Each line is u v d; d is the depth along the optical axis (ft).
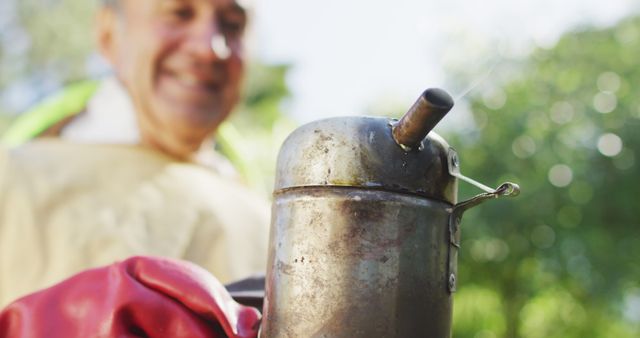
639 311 23.67
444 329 2.08
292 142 2.12
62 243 4.05
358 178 2.00
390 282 1.99
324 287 2.00
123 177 4.35
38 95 29.35
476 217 19.79
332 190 2.02
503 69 19.31
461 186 19.17
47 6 29.35
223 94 4.59
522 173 20.15
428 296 2.03
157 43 4.37
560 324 23.71
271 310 2.10
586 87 20.43
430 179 2.05
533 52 19.63
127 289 2.35
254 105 23.38
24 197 4.13
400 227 2.01
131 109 4.72
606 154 20.17
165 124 4.46
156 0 4.40
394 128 2.03
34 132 5.07
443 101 1.89
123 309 2.31
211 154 5.13
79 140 4.68
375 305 1.98
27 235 4.07
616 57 20.74
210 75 4.45
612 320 23.18
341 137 2.03
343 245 2.00
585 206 20.03
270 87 23.79
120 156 4.44
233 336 2.32
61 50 29.25
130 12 4.50
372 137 2.02
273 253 2.14
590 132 20.40
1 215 4.11
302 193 2.06
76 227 4.09
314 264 2.02
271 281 2.13
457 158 2.16
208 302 2.37
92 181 4.28
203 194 4.48
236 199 4.69
